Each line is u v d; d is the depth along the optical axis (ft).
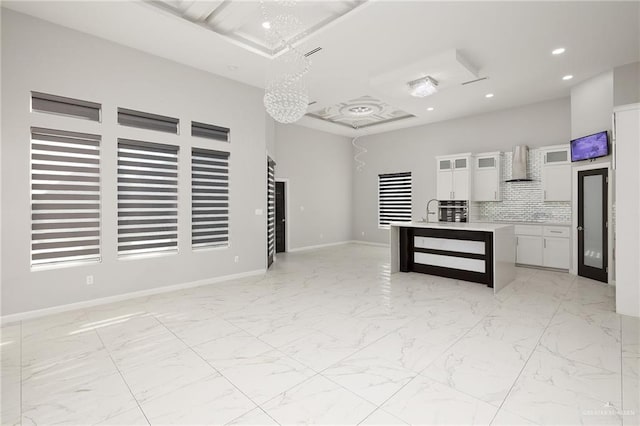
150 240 15.10
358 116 26.63
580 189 18.12
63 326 11.06
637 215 11.51
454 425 5.97
